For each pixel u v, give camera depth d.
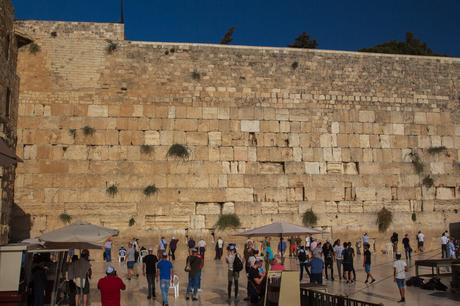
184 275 26.59
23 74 33.50
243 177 34.97
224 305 18.81
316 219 35.28
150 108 34.66
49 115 33.38
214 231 33.91
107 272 15.80
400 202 36.84
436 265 22.75
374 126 37.47
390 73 38.56
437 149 38.03
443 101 39.06
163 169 34.06
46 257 20.25
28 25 34.06
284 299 15.41
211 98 35.56
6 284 15.27
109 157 33.62
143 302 19.34
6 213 27.58
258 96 36.22
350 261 24.17
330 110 37.06
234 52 36.47
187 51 35.81
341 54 38.03
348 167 36.69
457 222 37.31
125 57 34.91
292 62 37.12
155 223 33.38
